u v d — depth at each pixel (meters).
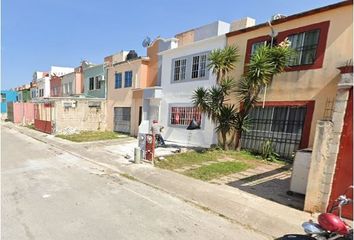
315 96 9.73
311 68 9.84
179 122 16.11
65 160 10.63
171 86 16.64
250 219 5.18
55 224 4.57
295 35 10.46
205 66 14.31
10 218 4.75
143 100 18.69
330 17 9.35
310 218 5.11
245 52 12.34
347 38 8.91
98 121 23.67
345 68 4.88
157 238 4.25
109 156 11.38
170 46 17.25
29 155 11.49
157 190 6.94
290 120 10.53
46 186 6.78
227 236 4.48
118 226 4.61
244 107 11.61
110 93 23.45
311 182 5.36
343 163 4.96
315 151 5.27
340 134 4.98
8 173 8.09
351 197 4.79
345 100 4.88
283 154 10.74
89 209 5.33
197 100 12.34
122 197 6.20
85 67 28.45
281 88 10.78
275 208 5.64
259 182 7.72
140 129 14.52
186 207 5.77
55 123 20.81
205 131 14.16
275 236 4.56
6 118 40.91
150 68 19.55
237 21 14.80
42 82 39.56
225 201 6.01
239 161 10.32
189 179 7.78
